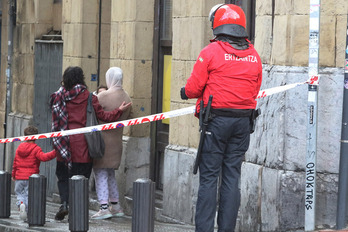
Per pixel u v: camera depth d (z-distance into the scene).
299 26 9.13
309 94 8.59
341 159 8.51
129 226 10.78
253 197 9.75
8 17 20.06
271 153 9.41
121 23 13.83
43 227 10.15
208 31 11.32
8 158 19.83
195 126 11.38
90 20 15.40
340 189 8.54
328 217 9.06
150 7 13.42
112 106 11.62
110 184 12.02
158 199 13.02
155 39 13.36
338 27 8.97
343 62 8.96
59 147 10.87
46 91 17.39
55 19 17.92
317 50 8.47
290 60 9.23
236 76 7.63
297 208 9.20
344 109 8.47
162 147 13.17
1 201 11.27
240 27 7.73
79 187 9.33
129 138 13.41
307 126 8.63
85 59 15.42
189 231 10.17
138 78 13.43
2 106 21.17
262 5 9.79
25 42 18.92
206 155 7.71
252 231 9.77
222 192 7.79
